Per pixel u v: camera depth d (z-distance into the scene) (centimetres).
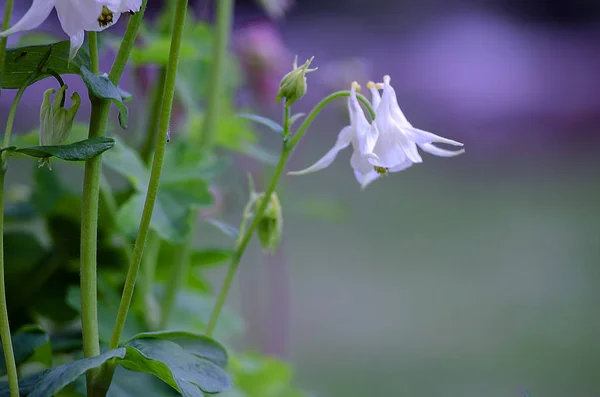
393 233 210
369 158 74
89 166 72
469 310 168
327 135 216
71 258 85
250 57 95
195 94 90
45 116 72
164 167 83
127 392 76
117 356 72
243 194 95
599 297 177
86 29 70
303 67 76
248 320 110
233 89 94
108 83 71
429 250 203
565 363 146
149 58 86
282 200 95
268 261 104
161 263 87
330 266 187
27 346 76
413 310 167
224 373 73
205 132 86
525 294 178
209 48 90
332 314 164
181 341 74
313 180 219
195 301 89
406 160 75
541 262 198
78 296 80
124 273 85
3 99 190
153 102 86
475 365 143
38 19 69
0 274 71
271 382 92
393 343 151
